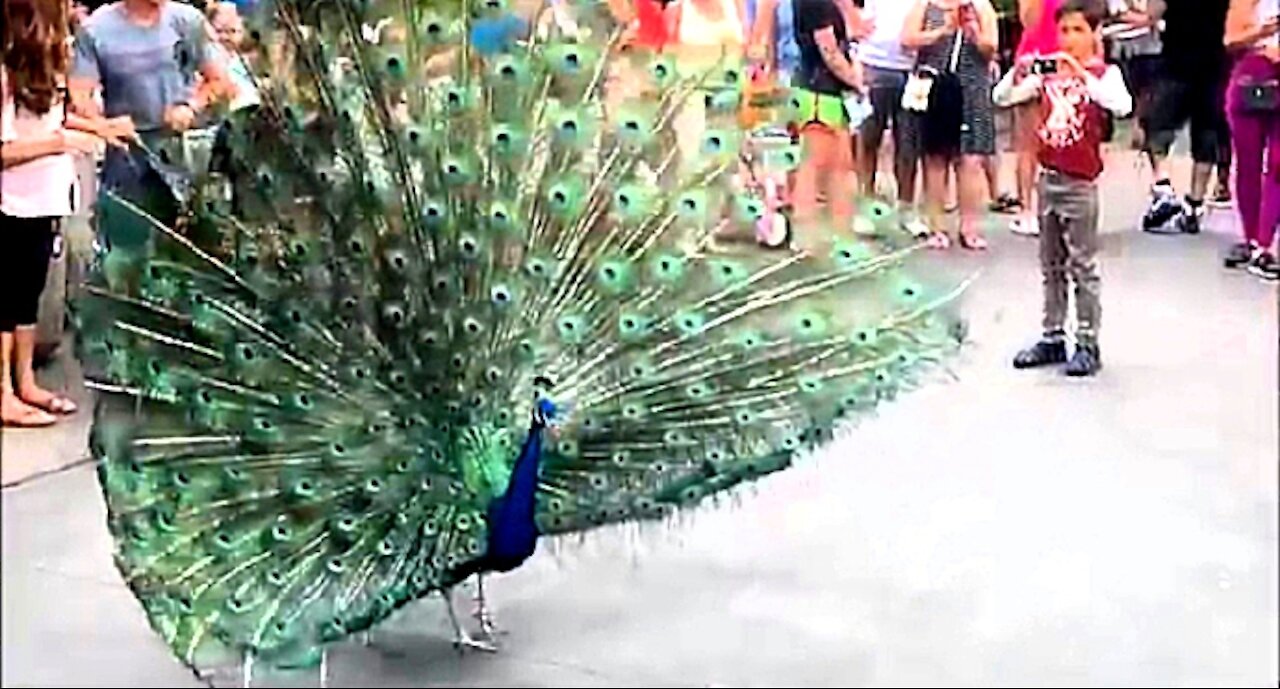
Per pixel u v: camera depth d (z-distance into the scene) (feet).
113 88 20.63
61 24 20.61
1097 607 16.61
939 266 22.84
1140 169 38.47
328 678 15.07
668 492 15.21
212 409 14.93
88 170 23.47
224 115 16.81
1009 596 16.93
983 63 31.89
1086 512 19.13
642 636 16.11
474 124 15.62
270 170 15.61
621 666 15.40
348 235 15.17
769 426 15.29
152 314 15.37
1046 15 24.63
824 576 17.34
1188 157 38.81
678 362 15.31
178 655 14.46
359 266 15.08
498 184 15.38
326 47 15.81
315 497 14.58
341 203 15.29
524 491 14.34
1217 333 26.84
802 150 20.17
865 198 18.56
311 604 14.35
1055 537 18.37
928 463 20.79
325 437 14.78
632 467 15.14
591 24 16.69
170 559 14.67
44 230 21.31
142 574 14.70
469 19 16.01
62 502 18.83
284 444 14.79
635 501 15.20
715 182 16.12
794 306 15.78
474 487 14.39
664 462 15.16
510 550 14.35
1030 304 27.81
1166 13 34.37
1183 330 27.04
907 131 31.65
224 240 15.53
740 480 15.44
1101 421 22.40
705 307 15.58
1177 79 34.58
